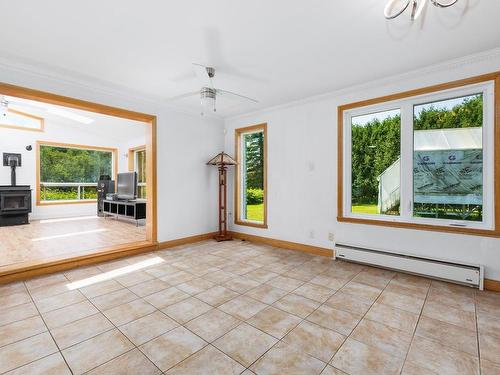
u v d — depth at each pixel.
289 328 1.92
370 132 3.46
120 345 1.72
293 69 2.95
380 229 3.26
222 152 4.82
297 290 2.59
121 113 3.74
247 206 5.09
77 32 2.23
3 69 2.76
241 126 4.89
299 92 3.68
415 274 2.95
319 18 2.02
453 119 2.87
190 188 4.63
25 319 2.04
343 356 1.61
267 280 2.85
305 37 2.29
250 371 1.49
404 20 2.04
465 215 2.80
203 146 4.85
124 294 2.50
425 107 3.04
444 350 1.67
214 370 1.50
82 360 1.57
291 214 4.15
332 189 3.68
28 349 1.67
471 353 1.63
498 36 2.27
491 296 2.43
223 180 4.82
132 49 2.52
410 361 1.57
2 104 5.19
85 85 3.34
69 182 7.44
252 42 2.38
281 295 2.48
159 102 4.10
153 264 3.41
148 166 4.19
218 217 5.14
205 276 2.97
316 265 3.36
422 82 2.94
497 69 2.53
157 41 2.38
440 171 2.95
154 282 2.80
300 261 3.53
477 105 2.74
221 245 4.43
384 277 2.93
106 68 2.94
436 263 2.78
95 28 2.17
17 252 3.62
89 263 3.38
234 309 2.21
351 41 2.36
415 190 3.10
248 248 4.22
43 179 7.00
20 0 1.82
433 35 2.25
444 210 2.92
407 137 3.11
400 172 3.20
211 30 2.19
